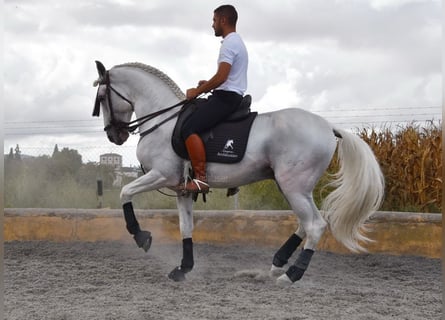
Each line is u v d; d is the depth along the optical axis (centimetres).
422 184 1109
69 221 976
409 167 1129
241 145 658
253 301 580
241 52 664
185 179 668
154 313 528
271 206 1197
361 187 655
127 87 714
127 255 857
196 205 1233
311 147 650
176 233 953
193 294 606
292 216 920
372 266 801
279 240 920
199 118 659
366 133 1230
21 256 849
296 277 656
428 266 789
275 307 556
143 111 700
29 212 987
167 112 687
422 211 1109
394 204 1142
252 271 713
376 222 877
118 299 585
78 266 766
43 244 941
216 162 664
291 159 650
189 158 669
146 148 683
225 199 1237
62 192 1367
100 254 862
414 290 655
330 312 541
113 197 1368
